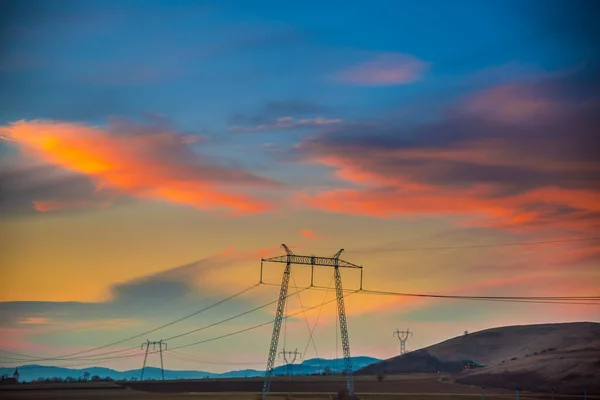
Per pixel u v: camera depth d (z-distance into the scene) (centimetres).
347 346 17912
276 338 17938
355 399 17800
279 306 17900
